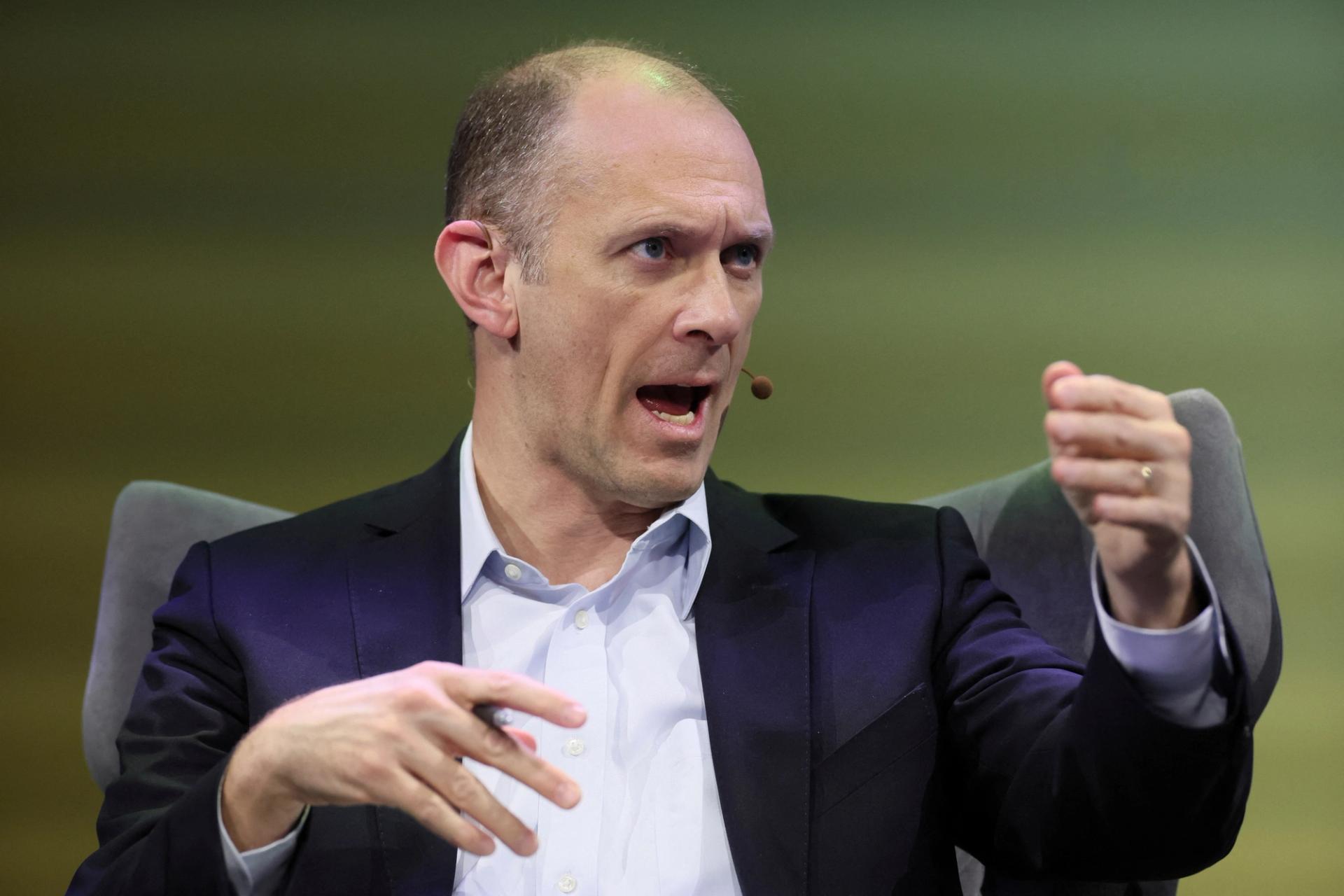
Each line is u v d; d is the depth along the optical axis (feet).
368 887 14.07
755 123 26.55
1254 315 26.17
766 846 14.16
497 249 15.60
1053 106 26.43
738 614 15.60
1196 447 17.28
